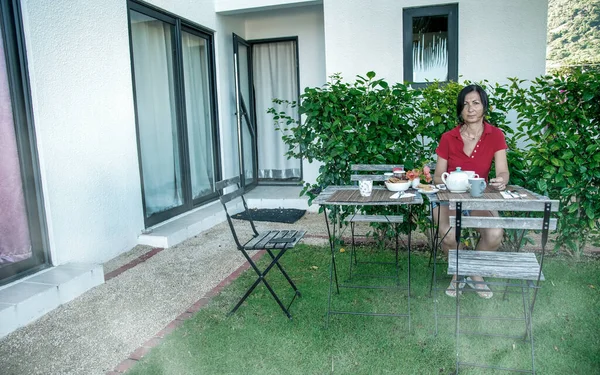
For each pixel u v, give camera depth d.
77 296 3.42
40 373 2.45
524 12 4.96
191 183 5.70
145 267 4.04
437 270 3.71
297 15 6.71
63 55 3.67
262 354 2.54
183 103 5.41
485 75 5.15
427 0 5.17
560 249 4.07
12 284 3.25
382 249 4.28
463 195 2.64
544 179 3.57
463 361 2.43
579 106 3.58
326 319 2.89
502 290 3.25
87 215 3.96
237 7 5.95
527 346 2.55
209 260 4.20
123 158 4.40
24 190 3.44
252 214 5.91
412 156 4.07
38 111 3.45
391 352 2.52
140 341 2.77
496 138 3.13
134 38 4.70
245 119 6.73
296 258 4.12
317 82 6.78
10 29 3.30
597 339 2.57
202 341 2.69
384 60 5.39
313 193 4.28
